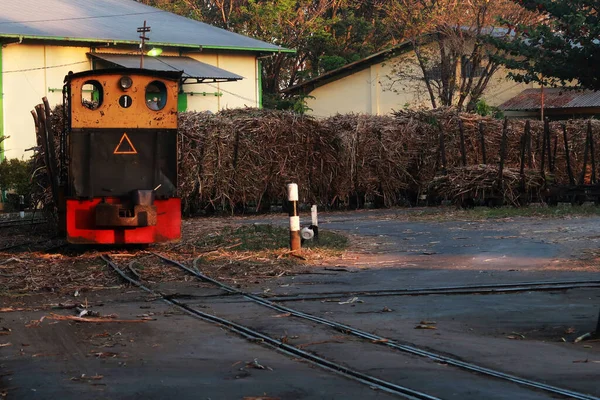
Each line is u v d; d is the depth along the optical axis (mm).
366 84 56875
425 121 35719
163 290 13398
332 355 8586
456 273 14531
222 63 48312
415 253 17562
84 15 47594
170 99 19125
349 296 12461
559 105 51906
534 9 32750
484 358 8359
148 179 18875
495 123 35438
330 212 33750
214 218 31438
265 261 16438
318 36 65375
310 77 66750
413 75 55031
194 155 32062
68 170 19125
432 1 54344
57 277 14750
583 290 12469
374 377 7621
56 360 8492
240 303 12078
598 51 30797
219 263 16375
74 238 18406
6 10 44625
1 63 41156
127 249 19312
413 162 35750
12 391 7293
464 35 52250
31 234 25344
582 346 8898
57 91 42844
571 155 35688
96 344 9266
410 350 8742
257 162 33031
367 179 35031
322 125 34250
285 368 8031
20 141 41812
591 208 28156
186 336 9672
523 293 12352
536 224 23516
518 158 35438
